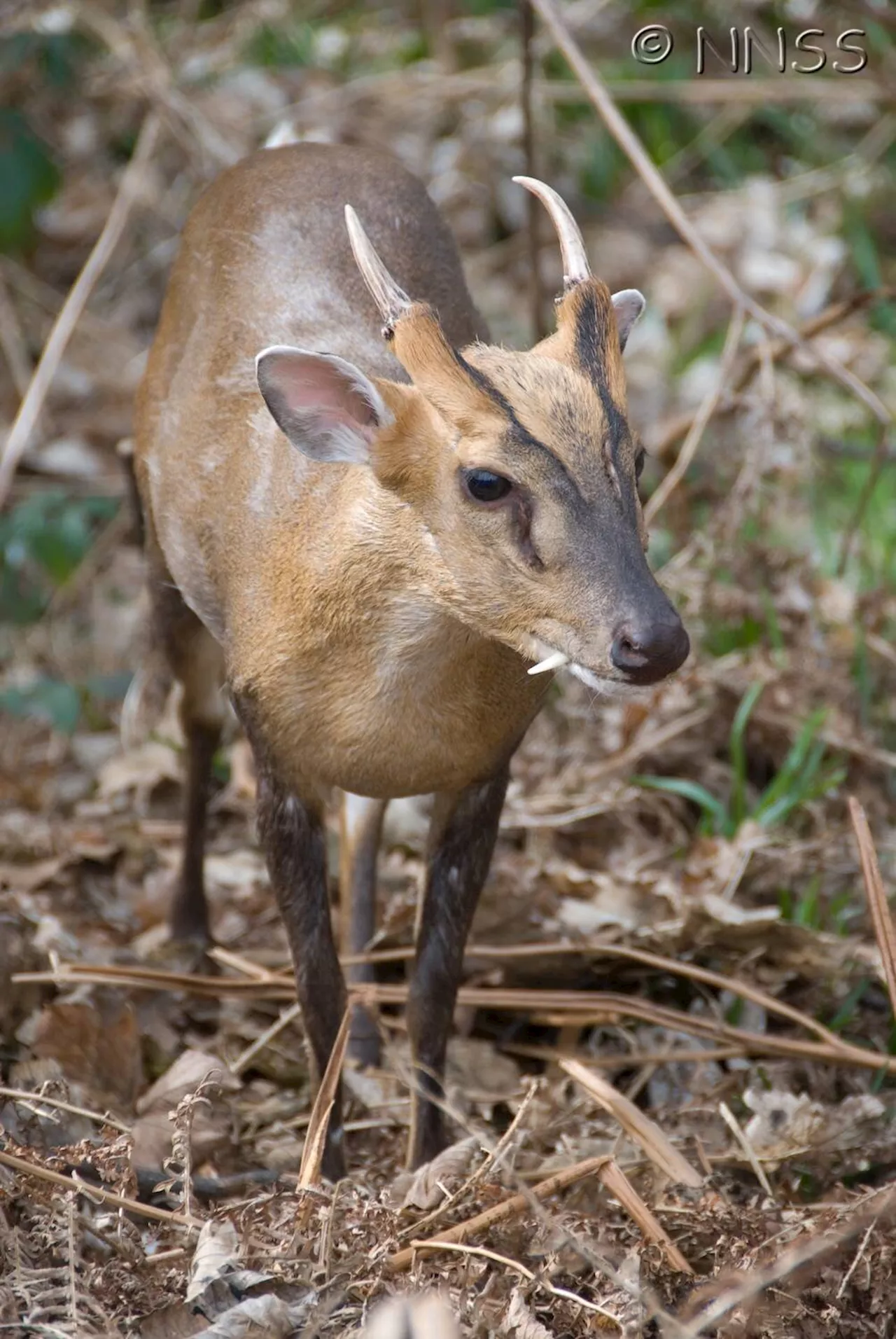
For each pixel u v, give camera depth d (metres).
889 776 10.69
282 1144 8.08
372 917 9.05
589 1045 8.88
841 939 9.20
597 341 6.64
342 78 16.06
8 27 14.06
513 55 16.02
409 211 8.54
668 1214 7.17
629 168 15.84
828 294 14.59
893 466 12.52
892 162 15.54
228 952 9.34
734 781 10.51
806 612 10.82
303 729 7.38
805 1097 8.07
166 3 16.59
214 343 8.22
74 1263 6.32
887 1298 6.75
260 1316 6.24
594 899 9.55
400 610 6.94
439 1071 7.87
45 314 14.44
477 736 7.32
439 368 6.54
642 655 6.24
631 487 6.52
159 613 8.91
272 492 7.51
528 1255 6.91
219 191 8.72
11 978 8.45
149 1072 8.55
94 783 11.09
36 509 12.46
